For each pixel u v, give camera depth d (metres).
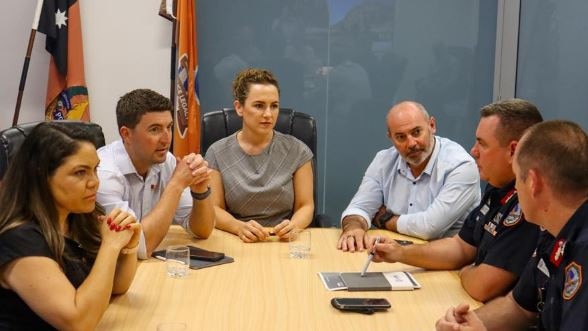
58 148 1.63
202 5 3.92
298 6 3.95
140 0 3.80
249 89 2.79
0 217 1.62
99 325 1.67
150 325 1.68
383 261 2.16
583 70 3.21
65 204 1.67
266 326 1.68
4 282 1.59
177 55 3.68
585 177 1.43
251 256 2.30
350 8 3.96
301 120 3.10
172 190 2.37
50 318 1.56
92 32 3.80
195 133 3.77
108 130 3.89
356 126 4.07
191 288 1.96
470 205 2.62
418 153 2.61
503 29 3.92
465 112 4.06
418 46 4.01
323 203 4.13
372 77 4.03
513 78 3.86
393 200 2.81
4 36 3.77
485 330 1.66
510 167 1.98
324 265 2.21
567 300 1.41
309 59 4.00
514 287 1.81
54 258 1.62
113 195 2.39
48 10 3.62
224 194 2.87
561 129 1.48
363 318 1.75
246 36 3.96
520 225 1.87
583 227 1.45
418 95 4.05
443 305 1.87
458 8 3.97
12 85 3.81
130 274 1.87
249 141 2.87
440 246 2.20
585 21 3.20
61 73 3.69
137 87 3.86
